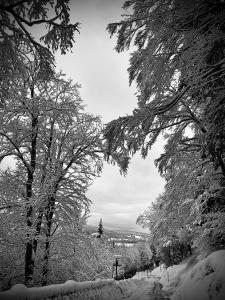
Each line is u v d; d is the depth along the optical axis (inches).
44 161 522.9
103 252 697.6
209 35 212.2
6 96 246.7
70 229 512.7
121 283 617.3
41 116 522.6
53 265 504.7
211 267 353.1
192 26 231.5
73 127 557.0
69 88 545.6
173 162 514.3
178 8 216.8
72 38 209.5
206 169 515.8
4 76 230.8
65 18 198.2
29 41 211.2
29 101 480.1
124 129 299.0
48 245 494.9
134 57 297.3
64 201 501.7
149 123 300.4
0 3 180.5
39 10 192.5
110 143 310.2
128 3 255.4
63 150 555.5
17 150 473.4
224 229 462.0
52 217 506.3
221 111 233.9
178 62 237.1
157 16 226.1
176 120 433.4
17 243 458.9
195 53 220.2
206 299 281.4
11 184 482.3
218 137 243.1
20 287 228.4
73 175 522.9
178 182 550.3
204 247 594.2
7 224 444.8
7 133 501.4
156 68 261.6
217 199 512.1
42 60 231.0
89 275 574.2
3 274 461.7
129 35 286.0
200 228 546.6
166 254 1247.5
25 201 453.1
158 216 695.7
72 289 312.7
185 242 985.5
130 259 2876.5
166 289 641.6
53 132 544.4
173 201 596.1
